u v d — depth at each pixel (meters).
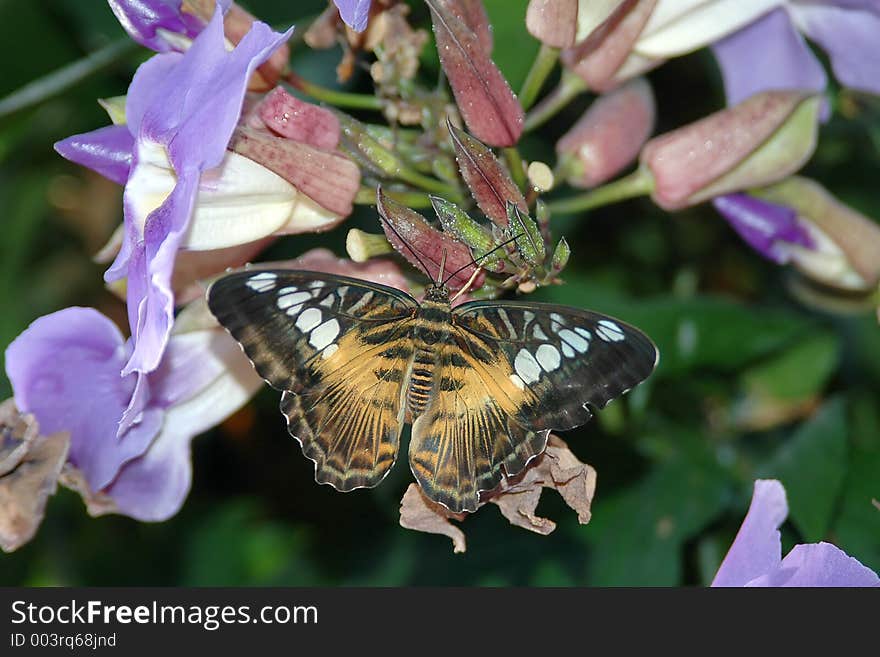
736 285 0.49
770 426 0.47
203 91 0.36
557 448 0.37
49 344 0.39
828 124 0.46
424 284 0.39
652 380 0.45
